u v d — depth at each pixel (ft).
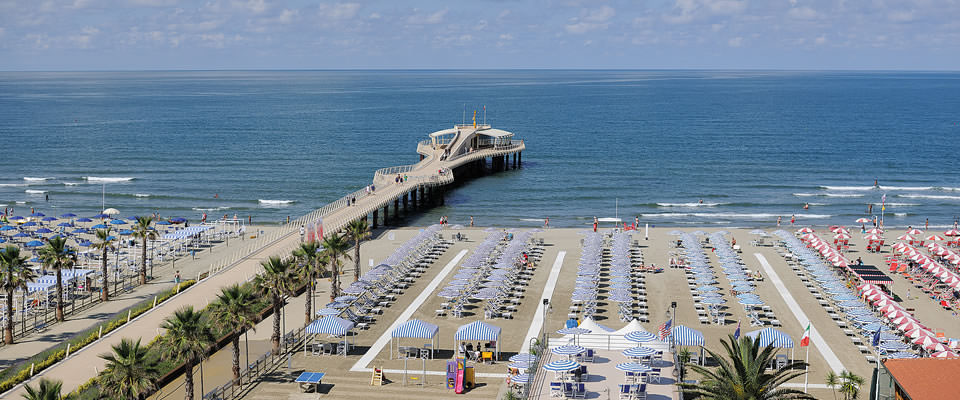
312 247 185.16
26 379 147.43
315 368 159.74
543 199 403.54
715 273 241.35
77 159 518.37
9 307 173.37
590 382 142.61
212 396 140.26
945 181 453.58
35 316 192.03
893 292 221.46
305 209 374.43
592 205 388.98
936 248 259.60
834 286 210.59
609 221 350.64
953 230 290.15
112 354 158.40
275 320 165.89
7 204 369.30
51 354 161.58
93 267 245.65
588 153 581.53
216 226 318.04
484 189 432.25
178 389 148.77
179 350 130.52
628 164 524.93
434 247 278.26
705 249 279.28
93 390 137.80
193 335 131.23
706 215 365.81
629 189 431.84
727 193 419.95
